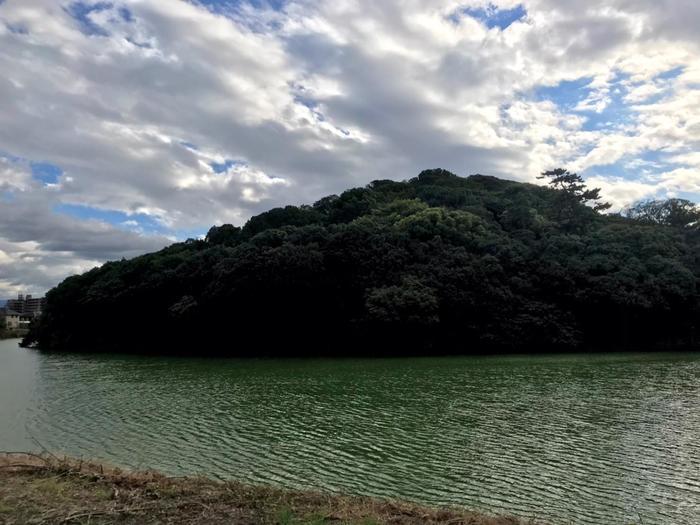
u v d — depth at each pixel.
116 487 10.77
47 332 80.88
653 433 19.77
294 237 64.50
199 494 10.41
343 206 88.38
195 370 43.50
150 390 31.92
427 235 67.81
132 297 68.50
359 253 61.22
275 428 20.89
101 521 8.86
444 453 17.25
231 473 15.31
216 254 66.44
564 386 31.64
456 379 35.31
